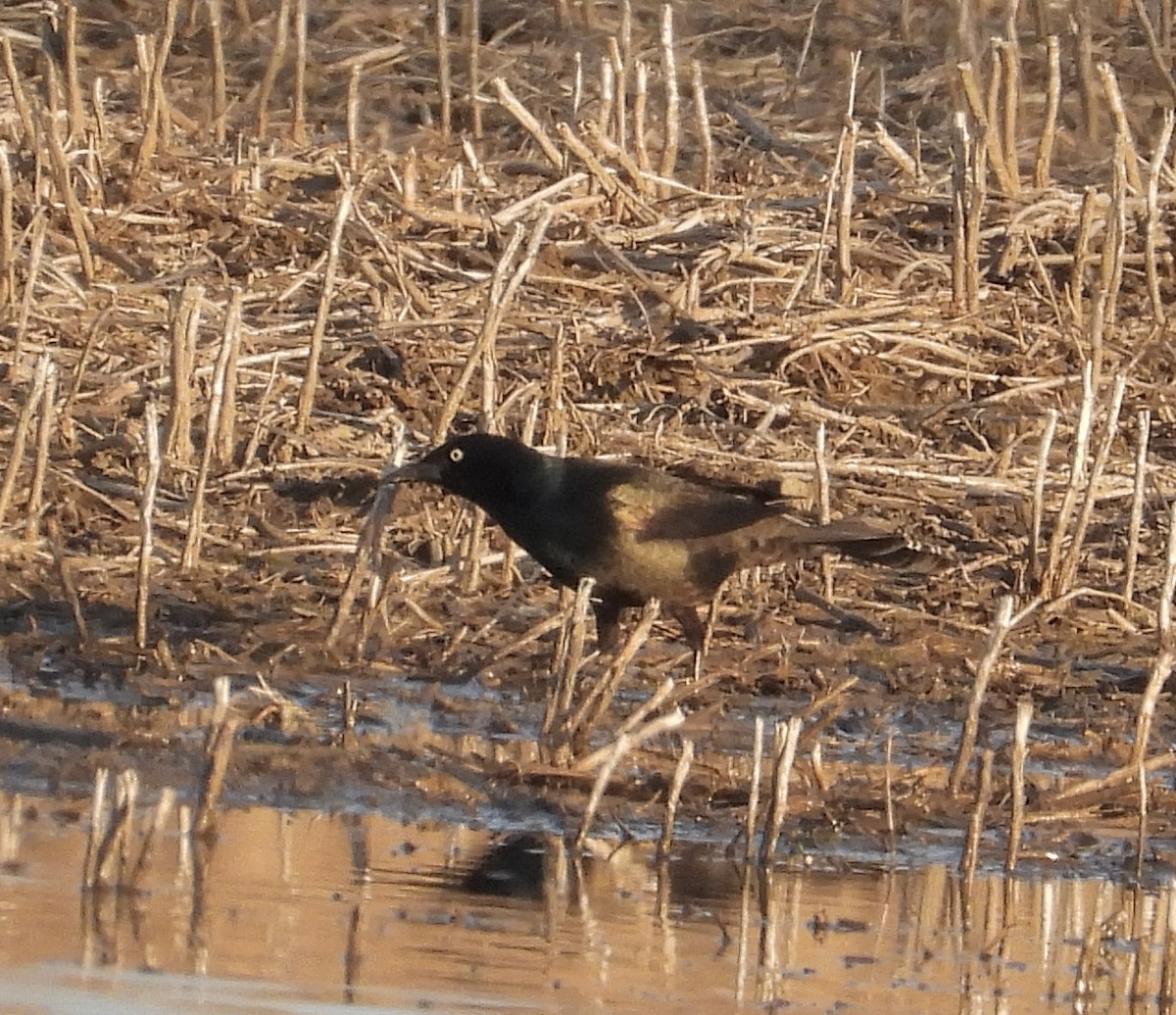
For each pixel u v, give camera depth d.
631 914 9.77
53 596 13.56
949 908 10.13
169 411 15.01
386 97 22.03
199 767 11.38
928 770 11.76
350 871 10.12
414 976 8.77
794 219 18.73
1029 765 12.16
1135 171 19.19
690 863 10.56
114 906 9.45
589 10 23.61
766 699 12.98
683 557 12.41
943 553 14.78
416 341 16.41
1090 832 11.21
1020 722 10.53
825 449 14.94
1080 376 16.73
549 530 12.45
